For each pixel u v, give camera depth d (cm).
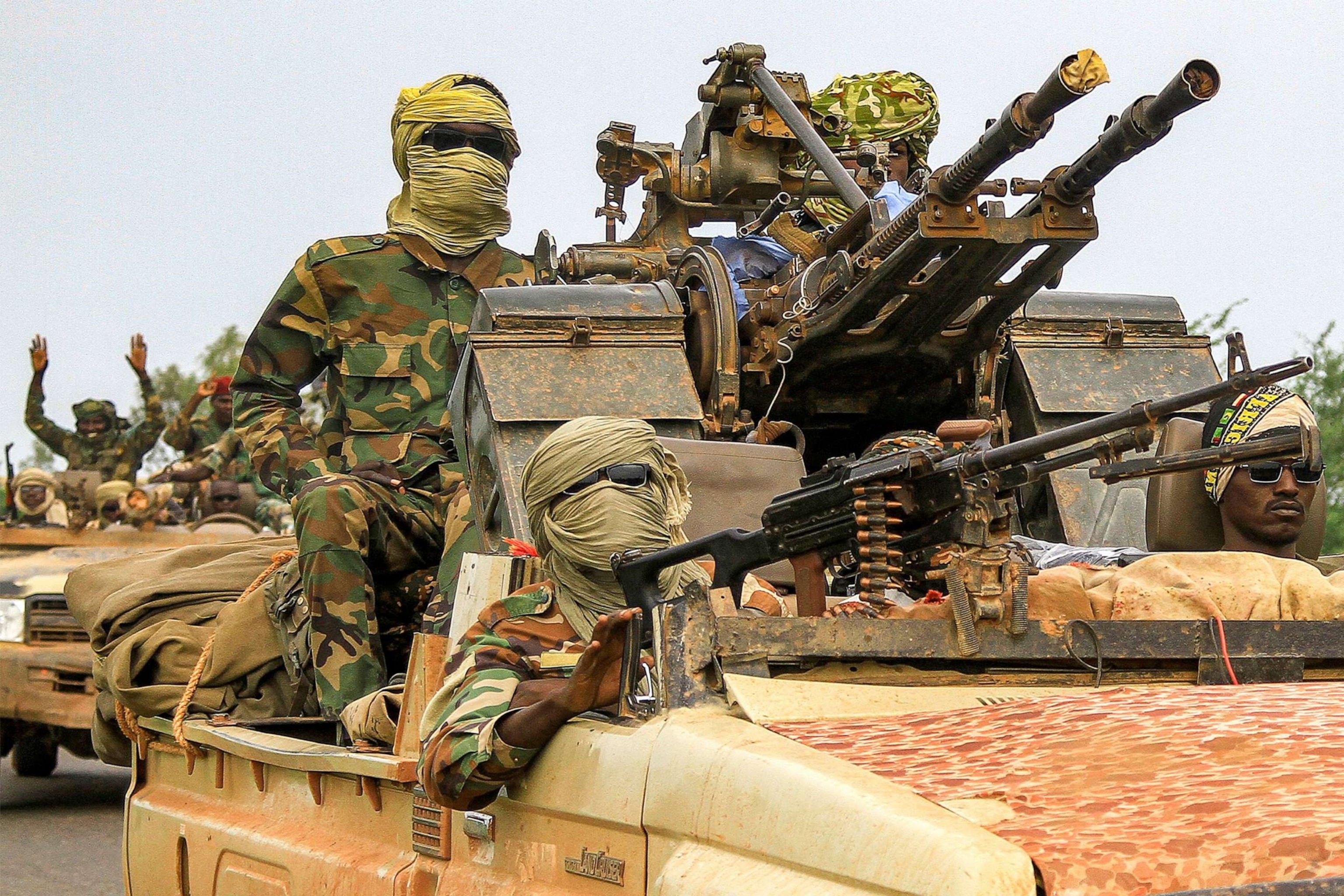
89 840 1644
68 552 2064
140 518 2194
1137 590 561
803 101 1009
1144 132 647
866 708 481
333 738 930
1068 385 925
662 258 1034
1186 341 960
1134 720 431
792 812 410
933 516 516
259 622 955
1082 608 563
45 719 1855
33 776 2202
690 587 491
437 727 558
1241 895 330
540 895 530
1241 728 414
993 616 503
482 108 1123
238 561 1038
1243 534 680
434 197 1116
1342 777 375
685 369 846
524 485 577
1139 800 377
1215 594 566
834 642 494
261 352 1120
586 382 827
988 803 386
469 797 546
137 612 988
